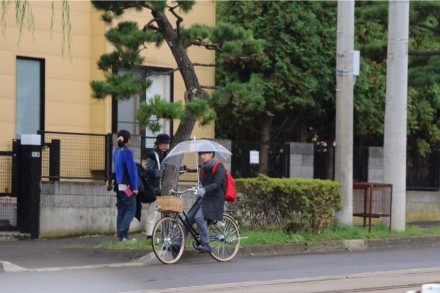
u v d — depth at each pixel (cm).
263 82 3331
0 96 2858
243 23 3409
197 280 1850
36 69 2942
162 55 3119
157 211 2261
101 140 2811
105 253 2238
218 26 2453
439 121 3788
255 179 2466
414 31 3631
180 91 3188
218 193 2159
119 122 3058
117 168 2370
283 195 2472
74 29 3008
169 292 1680
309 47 3416
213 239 2208
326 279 1870
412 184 3522
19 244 2453
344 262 2189
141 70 2923
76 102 3014
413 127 3569
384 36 3619
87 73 3038
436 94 3728
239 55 2512
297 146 3172
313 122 3741
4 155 2603
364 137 3809
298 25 3381
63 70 2989
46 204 2659
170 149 2467
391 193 2747
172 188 2411
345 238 2552
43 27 2944
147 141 3002
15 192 2609
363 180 3366
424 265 2138
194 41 2436
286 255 2353
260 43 2519
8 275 1919
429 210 3550
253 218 2473
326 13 3475
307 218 2500
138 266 2088
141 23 3027
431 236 2736
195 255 2234
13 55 2883
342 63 2677
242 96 2428
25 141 2605
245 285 1775
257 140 3706
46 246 2400
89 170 2803
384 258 2286
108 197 2791
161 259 2128
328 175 3253
